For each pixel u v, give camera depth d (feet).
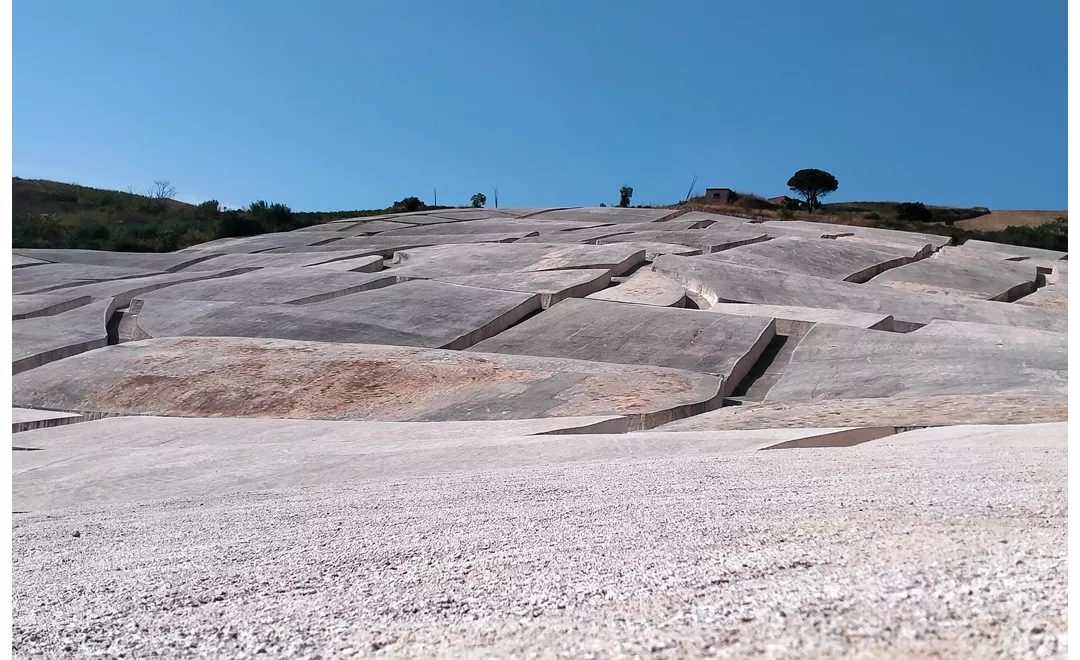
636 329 61.72
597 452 28.91
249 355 54.75
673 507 17.17
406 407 45.14
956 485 17.44
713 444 29.50
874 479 19.03
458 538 15.90
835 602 10.21
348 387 48.62
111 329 71.00
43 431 40.06
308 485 26.45
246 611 12.59
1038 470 19.08
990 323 72.02
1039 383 43.78
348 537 16.84
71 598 14.07
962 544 12.28
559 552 14.21
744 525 14.87
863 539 13.05
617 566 13.01
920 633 9.12
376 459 29.96
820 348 55.31
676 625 10.16
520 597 12.00
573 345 59.72
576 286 78.43
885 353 52.80
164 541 18.10
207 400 47.62
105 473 30.04
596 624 10.58
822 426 34.27
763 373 55.11
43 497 27.02
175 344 57.98
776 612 10.11
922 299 79.92
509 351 60.08
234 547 16.75
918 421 33.91
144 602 13.48
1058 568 10.91
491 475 24.11
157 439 38.11
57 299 76.48
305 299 76.69
